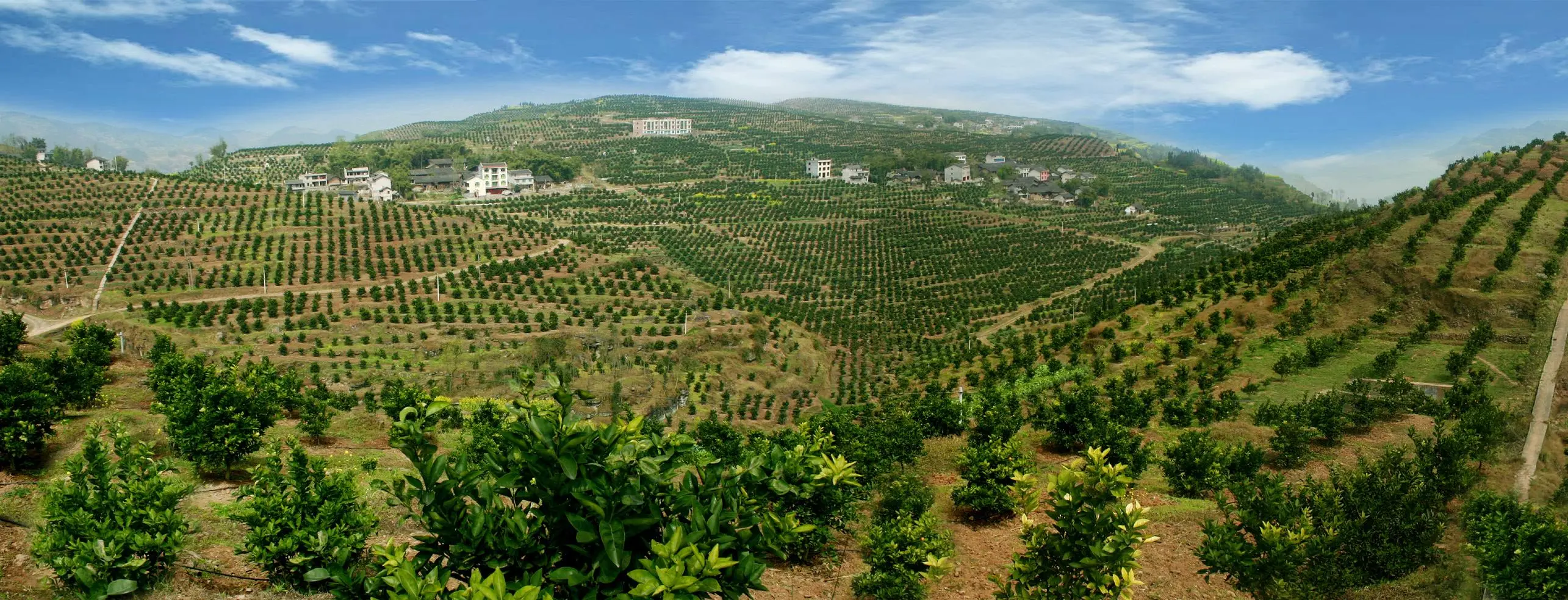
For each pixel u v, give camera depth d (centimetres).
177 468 2514
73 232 9300
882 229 15362
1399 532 1812
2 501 1908
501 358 6912
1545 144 8762
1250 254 8144
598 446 822
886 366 8538
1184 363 6075
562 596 820
